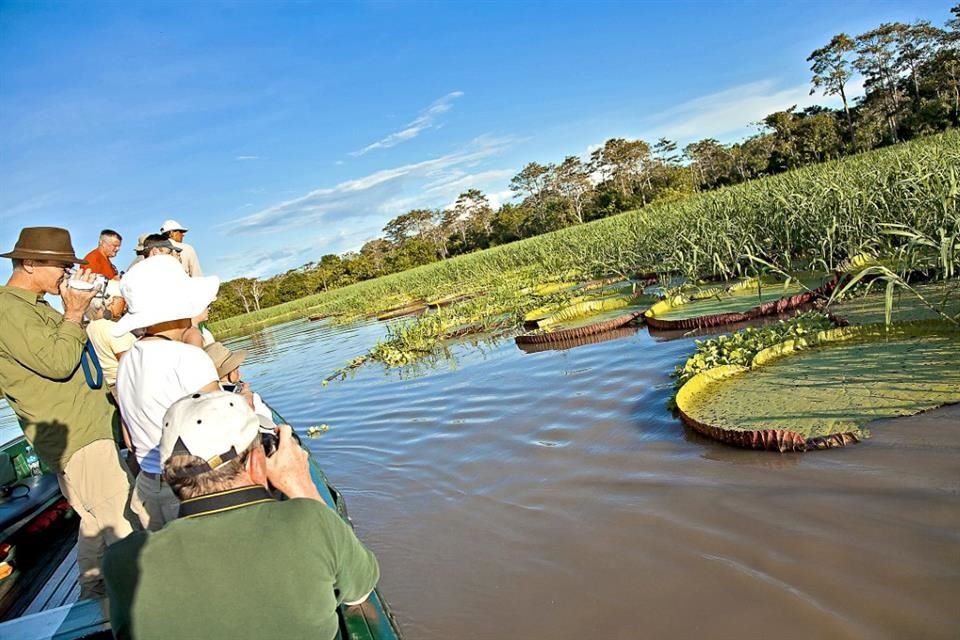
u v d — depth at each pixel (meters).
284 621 1.84
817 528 3.51
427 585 3.93
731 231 10.59
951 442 3.92
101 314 3.84
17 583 3.95
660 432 5.21
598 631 3.19
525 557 3.96
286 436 2.22
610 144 66.56
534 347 9.42
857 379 5.05
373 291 30.22
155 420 2.64
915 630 2.72
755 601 3.12
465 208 82.62
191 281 2.86
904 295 6.98
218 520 1.88
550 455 5.33
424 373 9.55
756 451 4.48
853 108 50.97
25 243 3.17
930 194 7.43
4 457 4.93
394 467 5.95
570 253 17.45
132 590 1.84
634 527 3.98
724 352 6.23
